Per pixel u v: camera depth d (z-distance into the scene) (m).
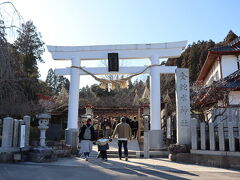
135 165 8.55
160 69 13.44
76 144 12.80
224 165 8.50
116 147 13.85
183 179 6.27
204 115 14.12
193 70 35.00
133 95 30.23
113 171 7.30
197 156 9.32
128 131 10.13
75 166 8.13
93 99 22.47
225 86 14.83
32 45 21.28
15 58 8.89
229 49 19.41
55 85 51.34
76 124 13.20
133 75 13.70
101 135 19.23
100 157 11.38
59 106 19.41
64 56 13.88
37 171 6.84
